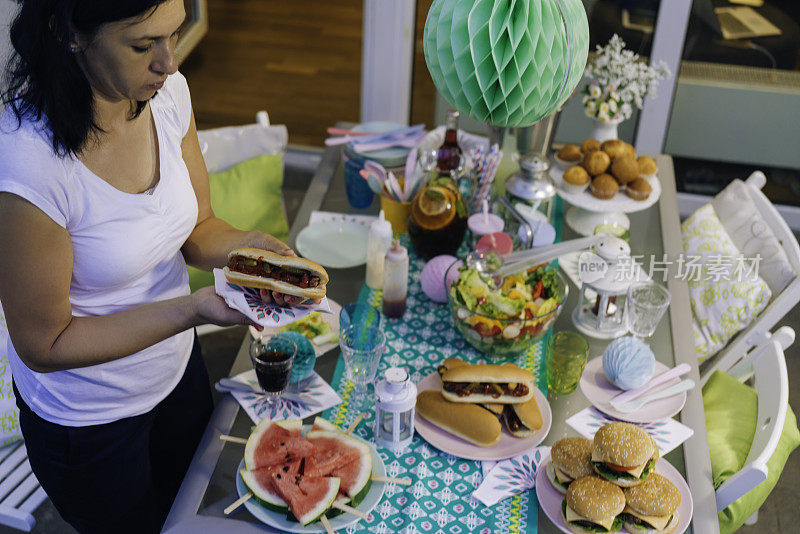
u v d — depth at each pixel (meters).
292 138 4.15
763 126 3.48
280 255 1.36
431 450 1.48
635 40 3.27
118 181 1.28
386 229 1.81
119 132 1.25
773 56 3.32
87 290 1.33
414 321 1.80
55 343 1.26
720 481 1.76
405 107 3.61
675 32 3.19
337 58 5.01
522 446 1.47
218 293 1.33
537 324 1.60
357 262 1.94
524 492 1.40
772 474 1.82
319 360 1.67
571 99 3.31
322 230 2.05
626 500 1.31
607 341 1.75
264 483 1.33
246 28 5.29
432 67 1.33
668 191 2.26
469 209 2.04
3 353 1.91
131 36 1.07
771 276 2.16
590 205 2.06
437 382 1.61
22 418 1.46
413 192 1.98
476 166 1.98
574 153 2.20
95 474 1.48
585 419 1.55
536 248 1.82
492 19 1.19
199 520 1.31
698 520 1.36
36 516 2.28
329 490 1.31
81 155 1.20
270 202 2.52
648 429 1.53
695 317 2.23
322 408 1.54
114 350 1.29
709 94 3.44
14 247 1.15
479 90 1.27
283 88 4.64
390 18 3.34
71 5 1.02
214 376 2.70
